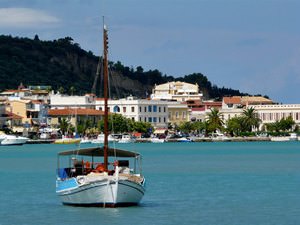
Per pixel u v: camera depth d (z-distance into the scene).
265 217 110.88
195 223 104.81
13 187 156.88
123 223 101.94
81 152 115.19
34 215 111.12
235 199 133.00
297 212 116.06
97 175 110.00
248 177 183.62
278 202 128.62
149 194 141.00
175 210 116.31
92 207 111.06
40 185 160.88
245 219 108.94
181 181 171.38
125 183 108.12
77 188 110.25
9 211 116.25
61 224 101.81
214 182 169.12
